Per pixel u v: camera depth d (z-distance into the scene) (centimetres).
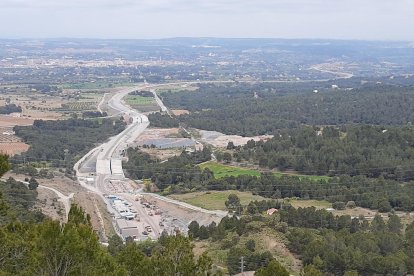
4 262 4556
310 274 6212
